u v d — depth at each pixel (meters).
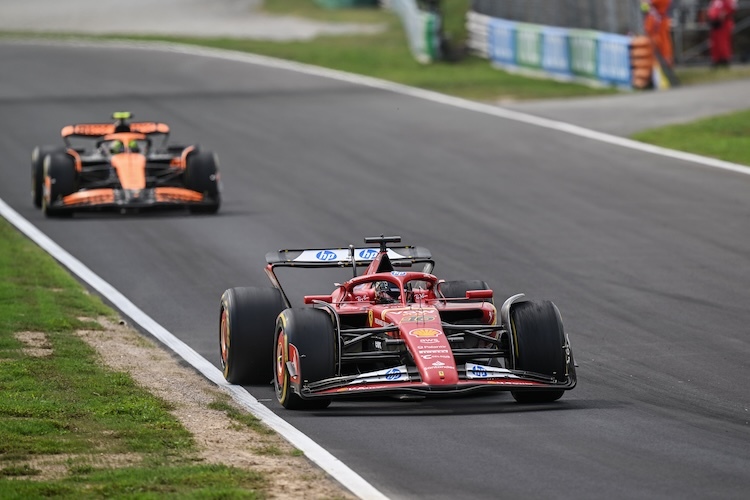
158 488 30.44
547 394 40.88
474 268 67.00
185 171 83.31
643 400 41.47
